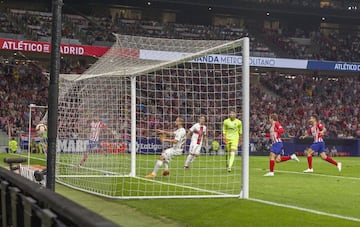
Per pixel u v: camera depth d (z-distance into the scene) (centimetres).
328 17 5931
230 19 6097
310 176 1945
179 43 1443
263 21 6209
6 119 3994
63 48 4331
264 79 5419
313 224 888
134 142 1781
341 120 5088
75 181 1582
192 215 973
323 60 5475
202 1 5419
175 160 2747
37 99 4416
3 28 4591
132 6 5588
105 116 2020
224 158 2727
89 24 5128
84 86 1922
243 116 1214
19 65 4706
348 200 1238
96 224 348
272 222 904
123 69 1620
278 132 1930
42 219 491
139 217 961
